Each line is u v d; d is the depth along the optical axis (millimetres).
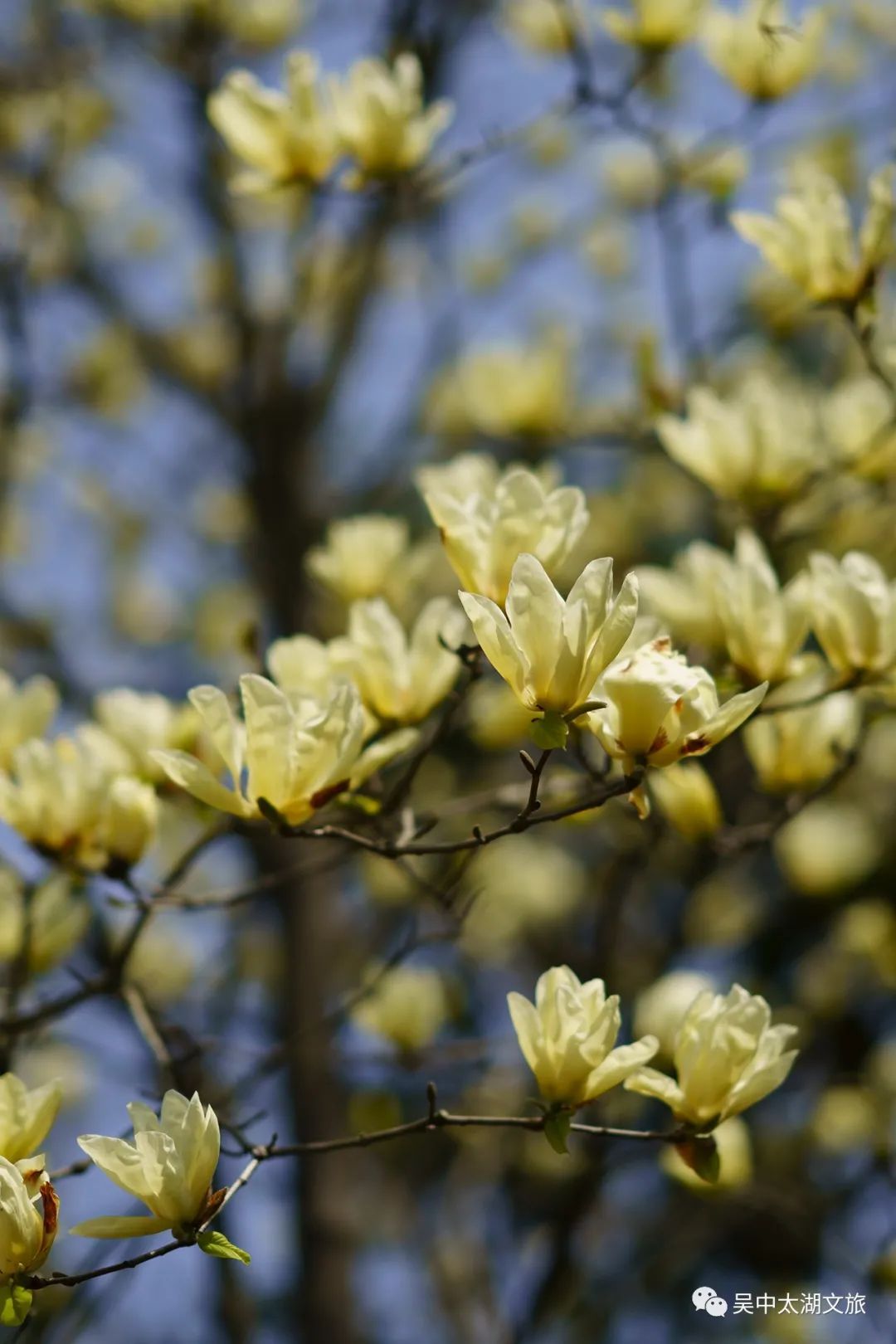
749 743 2818
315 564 3098
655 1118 4855
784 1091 4961
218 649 6461
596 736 1821
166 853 3951
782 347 5578
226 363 6008
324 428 6035
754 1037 1950
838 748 2707
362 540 3055
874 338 3717
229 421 5762
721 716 1787
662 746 1778
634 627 1873
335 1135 4559
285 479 5605
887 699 2594
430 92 5363
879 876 5125
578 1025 1921
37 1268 1781
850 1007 5375
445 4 5262
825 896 4305
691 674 1762
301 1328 4488
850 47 5023
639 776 1791
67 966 2506
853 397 3375
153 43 5578
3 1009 2711
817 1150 4902
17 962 2662
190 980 4457
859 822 4809
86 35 5598
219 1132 1819
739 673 2387
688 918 3832
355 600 3045
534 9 4484
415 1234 4684
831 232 2750
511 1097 4359
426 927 4730
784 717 2785
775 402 3053
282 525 5531
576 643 1725
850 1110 4688
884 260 2746
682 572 2881
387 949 4902
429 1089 1969
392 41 5199
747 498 3039
